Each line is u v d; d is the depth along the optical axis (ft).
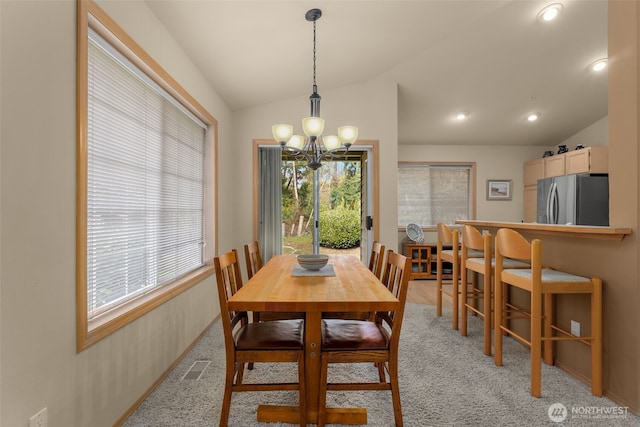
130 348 5.79
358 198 14.75
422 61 11.94
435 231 18.62
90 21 4.88
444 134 17.52
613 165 6.33
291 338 5.59
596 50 11.55
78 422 4.52
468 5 9.07
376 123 13.01
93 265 5.22
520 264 8.55
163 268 7.66
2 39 3.42
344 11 8.21
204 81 9.77
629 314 5.93
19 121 3.63
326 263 7.45
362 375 7.23
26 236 3.72
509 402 6.13
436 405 6.03
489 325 8.20
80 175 4.56
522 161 18.81
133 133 6.38
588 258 6.85
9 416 3.51
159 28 7.00
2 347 3.43
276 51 9.30
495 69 12.49
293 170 14.34
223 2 6.89
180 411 5.87
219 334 9.66
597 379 6.32
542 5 9.53
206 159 10.49
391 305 4.96
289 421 5.57
